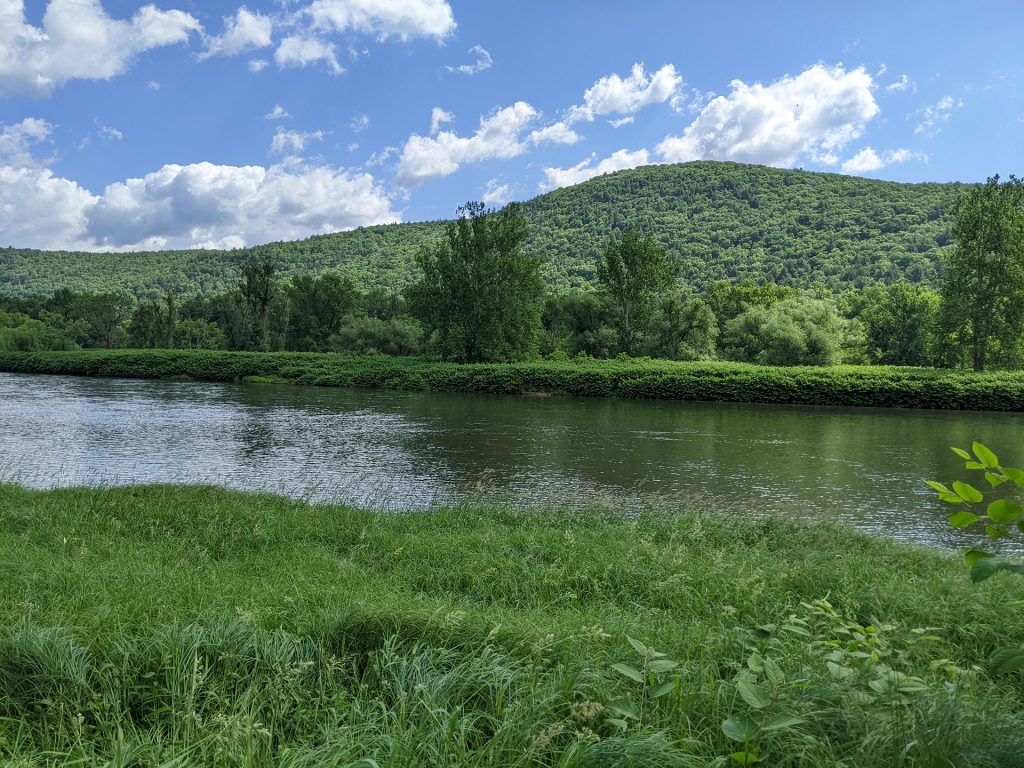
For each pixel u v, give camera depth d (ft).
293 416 90.74
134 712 10.61
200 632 12.11
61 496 32.99
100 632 12.62
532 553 23.93
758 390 127.24
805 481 49.24
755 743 8.78
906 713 9.21
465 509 33.73
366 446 64.34
